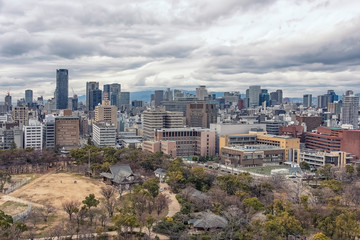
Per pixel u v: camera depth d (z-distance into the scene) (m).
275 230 166.00
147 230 177.88
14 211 196.88
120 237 167.12
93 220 189.12
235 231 173.62
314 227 190.88
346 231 169.88
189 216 193.25
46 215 191.25
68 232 169.50
